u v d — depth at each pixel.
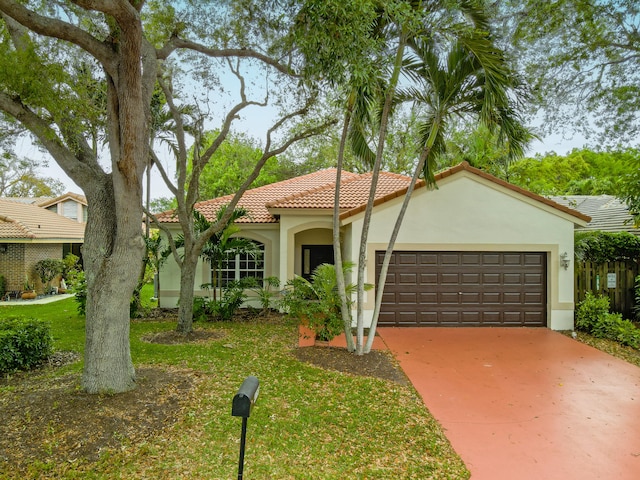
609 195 25.56
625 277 13.55
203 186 34.28
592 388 7.86
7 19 6.99
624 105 13.45
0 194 39.38
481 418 6.51
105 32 8.80
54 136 6.70
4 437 5.30
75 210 30.33
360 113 8.81
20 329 8.55
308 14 6.94
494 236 12.95
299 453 5.26
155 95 11.95
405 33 8.44
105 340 6.59
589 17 11.83
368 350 9.81
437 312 13.07
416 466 5.05
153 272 16.02
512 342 11.25
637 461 5.25
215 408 6.45
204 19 9.59
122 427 5.62
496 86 8.73
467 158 21.55
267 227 16.33
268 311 15.77
